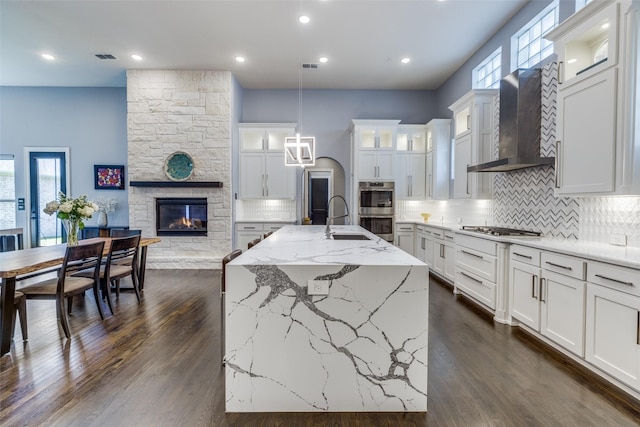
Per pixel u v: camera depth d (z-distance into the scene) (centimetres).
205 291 422
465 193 443
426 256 536
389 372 180
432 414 177
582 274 219
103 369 223
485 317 329
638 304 180
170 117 557
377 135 580
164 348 256
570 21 251
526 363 232
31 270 247
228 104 559
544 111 333
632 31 206
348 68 542
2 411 178
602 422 170
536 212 345
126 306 361
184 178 563
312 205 651
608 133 222
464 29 419
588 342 215
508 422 170
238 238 596
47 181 631
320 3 363
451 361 236
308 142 388
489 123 418
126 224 632
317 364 180
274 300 179
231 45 461
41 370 222
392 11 378
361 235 335
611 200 261
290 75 574
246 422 171
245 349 180
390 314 179
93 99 626
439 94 625
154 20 397
